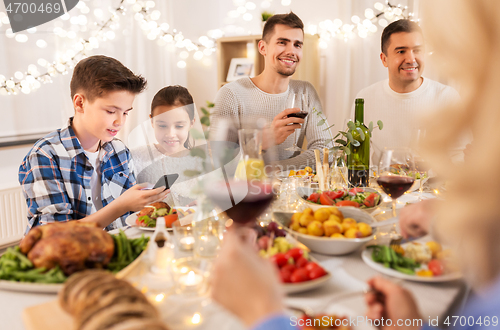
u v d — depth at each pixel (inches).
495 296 13.5
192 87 171.3
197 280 28.8
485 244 12.1
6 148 105.0
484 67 11.0
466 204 11.8
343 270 31.9
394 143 93.3
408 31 88.2
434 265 29.2
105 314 19.6
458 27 11.3
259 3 157.0
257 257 19.7
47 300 27.7
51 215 53.9
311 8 147.9
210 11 166.6
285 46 88.3
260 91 93.1
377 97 96.7
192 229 36.4
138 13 134.6
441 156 12.1
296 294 27.7
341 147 58.9
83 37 120.8
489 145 11.2
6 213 101.5
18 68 106.3
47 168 56.8
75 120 61.4
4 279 29.0
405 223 34.9
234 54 154.0
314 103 94.8
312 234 35.3
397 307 21.1
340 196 49.1
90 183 61.7
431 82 92.7
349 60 137.3
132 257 33.3
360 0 133.2
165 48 152.5
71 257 28.8
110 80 56.2
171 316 24.9
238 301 18.5
